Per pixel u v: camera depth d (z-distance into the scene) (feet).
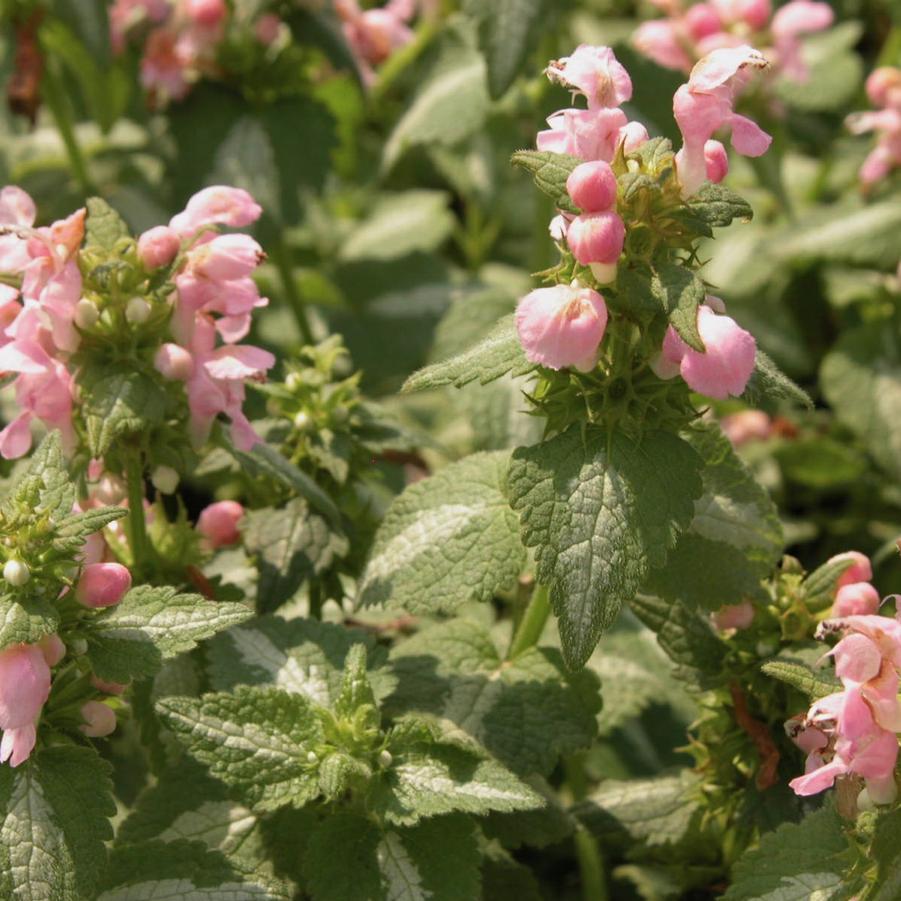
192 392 1.75
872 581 2.43
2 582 1.59
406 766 1.71
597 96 1.65
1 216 1.76
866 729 1.58
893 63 3.05
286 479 1.85
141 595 1.65
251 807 1.71
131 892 1.69
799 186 3.16
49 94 2.68
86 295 1.73
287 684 1.78
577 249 1.60
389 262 3.05
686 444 1.66
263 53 2.43
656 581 1.76
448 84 2.68
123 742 2.04
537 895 1.87
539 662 1.85
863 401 2.66
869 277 2.89
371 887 1.69
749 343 1.59
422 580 1.77
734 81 1.65
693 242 1.69
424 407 2.73
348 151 3.10
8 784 1.62
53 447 1.65
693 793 1.89
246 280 1.78
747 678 1.81
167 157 2.41
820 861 1.67
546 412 1.68
